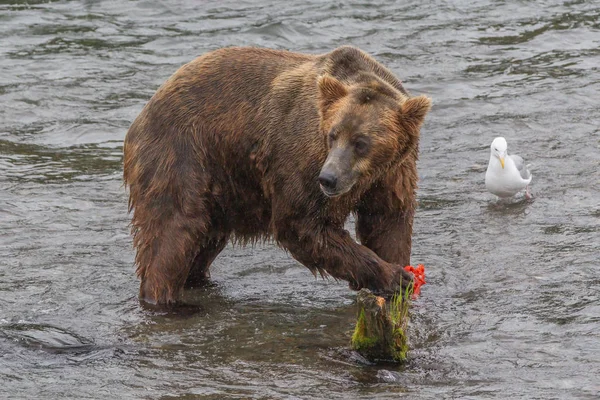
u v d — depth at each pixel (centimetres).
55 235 1515
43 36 2534
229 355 1139
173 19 2672
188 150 1274
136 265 1415
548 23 2647
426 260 1405
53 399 1032
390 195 1243
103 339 1185
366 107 1158
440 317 1220
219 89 1286
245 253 1483
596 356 1098
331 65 1243
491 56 2416
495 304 1253
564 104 2100
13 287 1328
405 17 2689
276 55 1304
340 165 1131
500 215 1576
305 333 1198
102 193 1700
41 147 1936
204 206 1283
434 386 1046
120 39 2520
